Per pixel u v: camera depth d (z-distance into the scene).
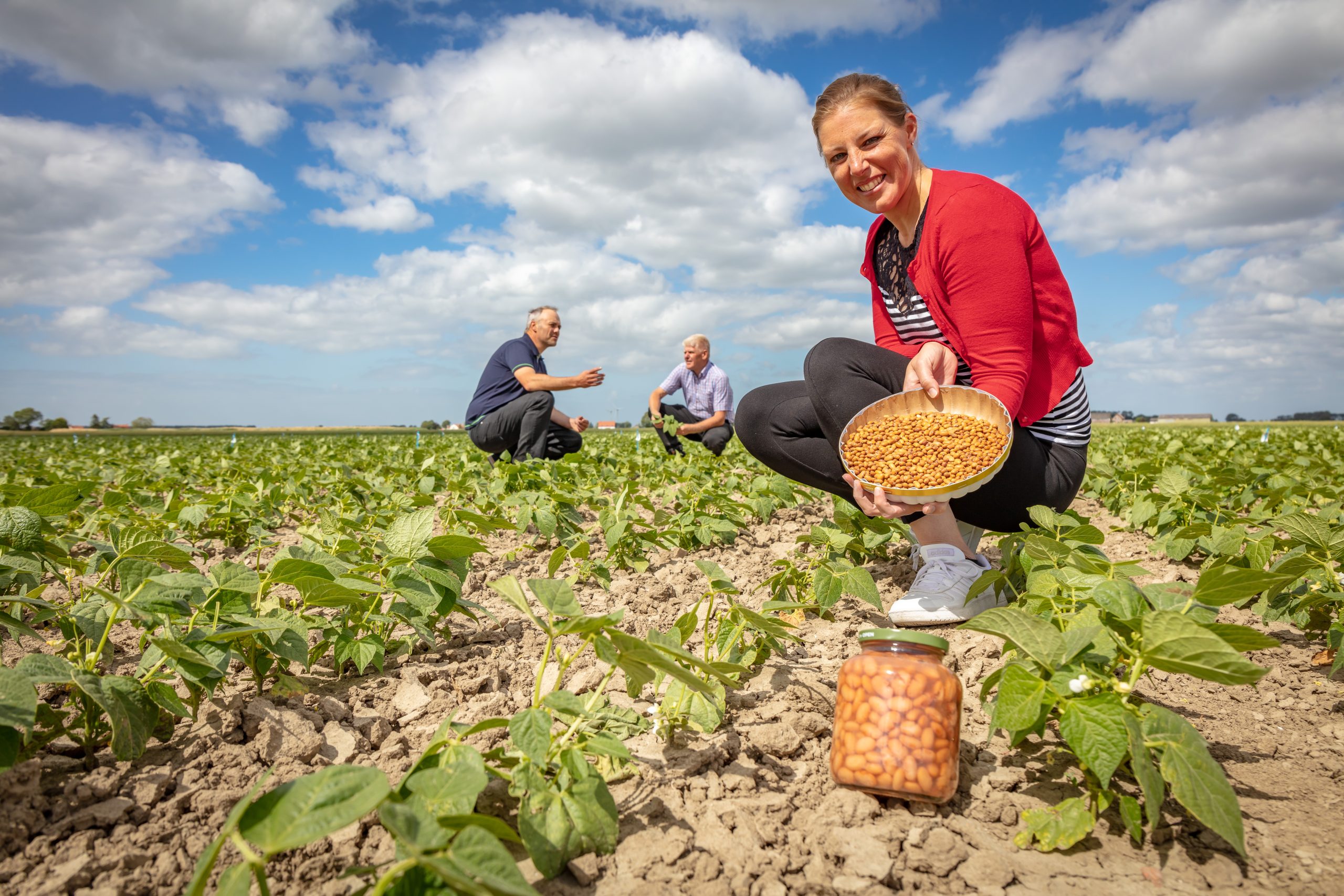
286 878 1.56
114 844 1.63
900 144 2.92
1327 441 12.59
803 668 2.67
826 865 1.61
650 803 1.79
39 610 2.15
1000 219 2.80
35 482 7.40
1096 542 2.63
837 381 3.24
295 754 2.00
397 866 1.10
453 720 2.11
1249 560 3.26
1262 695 2.54
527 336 9.04
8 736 1.54
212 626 2.10
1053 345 3.01
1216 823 1.42
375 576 2.60
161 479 7.47
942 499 2.64
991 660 2.64
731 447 11.90
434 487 5.93
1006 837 1.71
